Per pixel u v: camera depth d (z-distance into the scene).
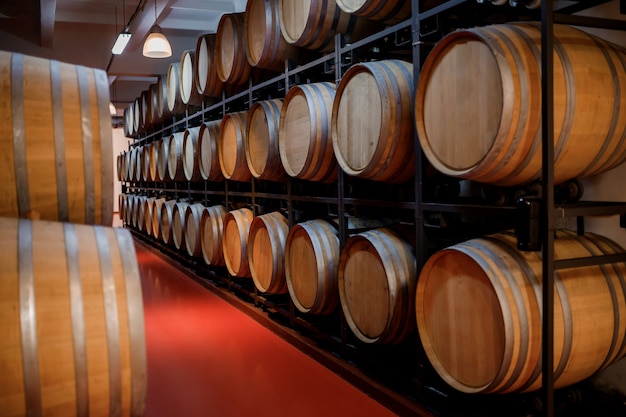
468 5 3.51
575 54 2.93
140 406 2.75
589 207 2.95
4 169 3.09
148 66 14.91
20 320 2.44
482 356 3.19
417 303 3.60
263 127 6.27
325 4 4.91
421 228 3.81
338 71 4.78
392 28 4.05
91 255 2.77
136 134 15.75
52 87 3.29
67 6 12.03
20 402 2.42
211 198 9.41
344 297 4.54
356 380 4.48
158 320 6.67
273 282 5.86
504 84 2.81
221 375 4.81
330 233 5.01
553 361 2.87
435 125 3.47
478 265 3.10
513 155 2.91
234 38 7.02
